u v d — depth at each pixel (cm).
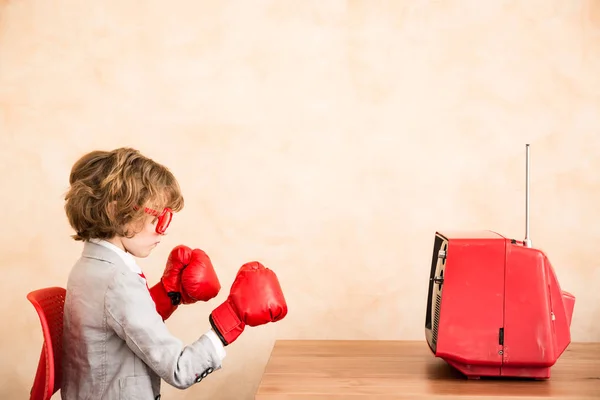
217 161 212
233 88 211
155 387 140
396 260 210
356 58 208
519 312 152
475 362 153
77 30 212
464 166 208
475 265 154
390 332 212
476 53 207
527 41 206
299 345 187
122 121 213
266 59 210
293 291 212
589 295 208
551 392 144
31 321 215
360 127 209
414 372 160
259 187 211
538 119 207
